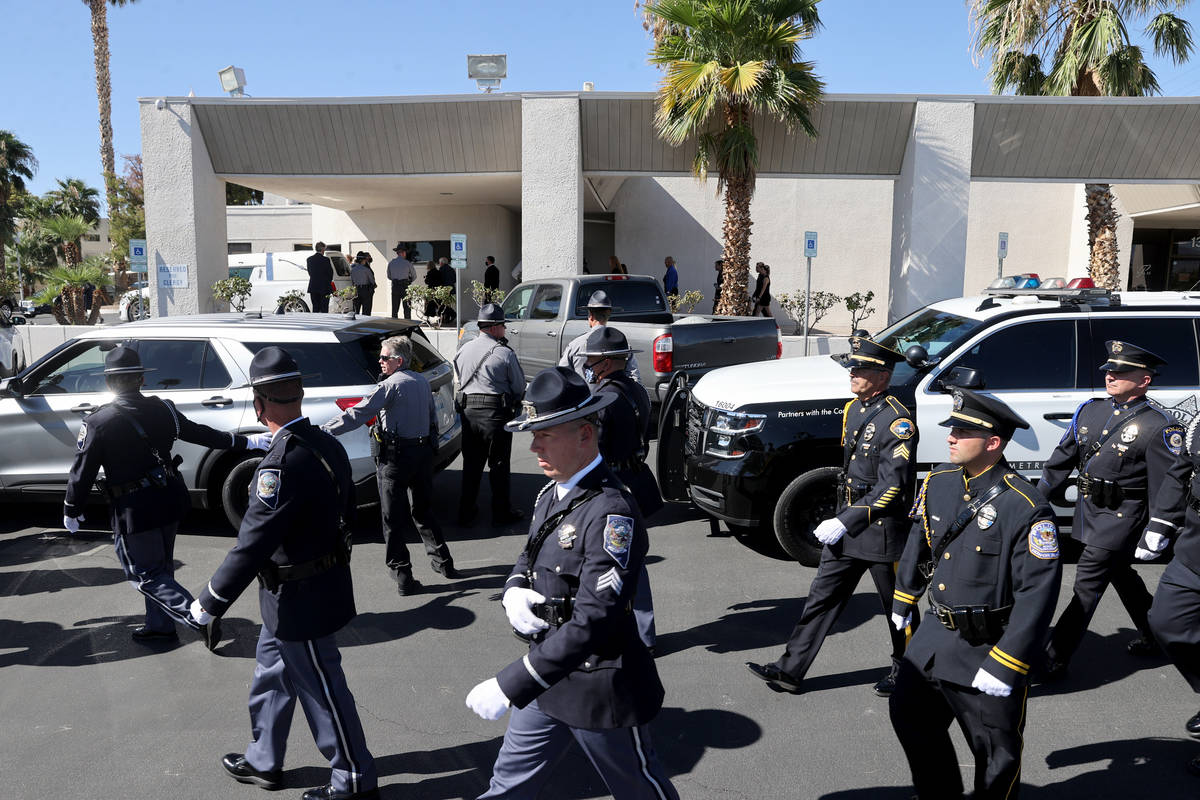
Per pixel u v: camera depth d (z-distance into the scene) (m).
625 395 4.40
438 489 7.87
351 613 3.16
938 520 2.79
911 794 3.26
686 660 4.43
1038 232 21.56
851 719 3.83
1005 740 2.65
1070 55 15.07
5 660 4.47
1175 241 23.14
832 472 5.57
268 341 6.25
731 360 8.96
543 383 2.38
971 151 14.70
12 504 7.37
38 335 15.26
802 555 5.69
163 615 4.67
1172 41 15.03
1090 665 4.38
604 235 23.11
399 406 5.21
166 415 4.46
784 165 15.65
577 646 2.25
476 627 4.86
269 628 3.07
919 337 6.20
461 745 3.66
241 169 15.86
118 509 4.36
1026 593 2.54
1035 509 2.58
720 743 3.63
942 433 5.55
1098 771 3.42
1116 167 15.08
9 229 38.41
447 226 22.69
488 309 6.44
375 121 15.18
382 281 23.58
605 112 14.88
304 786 3.36
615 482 2.46
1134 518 3.86
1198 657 3.40
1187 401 5.48
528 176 14.91
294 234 27.33
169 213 15.29
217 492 6.28
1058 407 5.57
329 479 3.10
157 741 3.67
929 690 2.83
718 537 6.43
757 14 14.03
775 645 4.60
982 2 16.30
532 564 2.47
